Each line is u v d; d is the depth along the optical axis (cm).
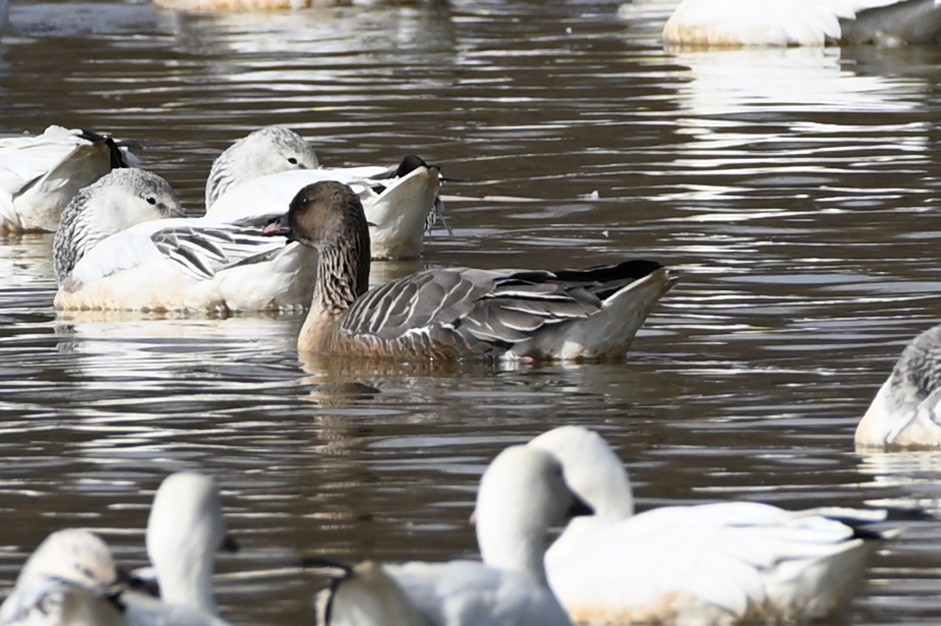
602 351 1434
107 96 2889
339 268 1579
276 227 1627
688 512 902
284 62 3225
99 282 1722
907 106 2666
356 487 1116
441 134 2520
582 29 3628
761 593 864
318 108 2741
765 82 2925
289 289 1703
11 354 1519
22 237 2188
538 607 734
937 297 1599
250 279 1692
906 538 991
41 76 3106
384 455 1187
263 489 1116
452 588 726
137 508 1082
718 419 1252
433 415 1289
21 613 731
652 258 1794
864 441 1177
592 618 890
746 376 1366
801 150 2347
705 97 2780
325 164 2320
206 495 783
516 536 813
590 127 2550
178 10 4009
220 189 2039
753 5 3356
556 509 822
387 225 1866
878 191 2081
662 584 875
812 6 3356
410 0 4022
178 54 3341
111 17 3881
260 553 993
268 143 2031
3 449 1216
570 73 3048
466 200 2120
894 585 923
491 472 821
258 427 1264
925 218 1933
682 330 1516
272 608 907
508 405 1312
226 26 3741
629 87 2898
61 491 1120
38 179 2184
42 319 1689
